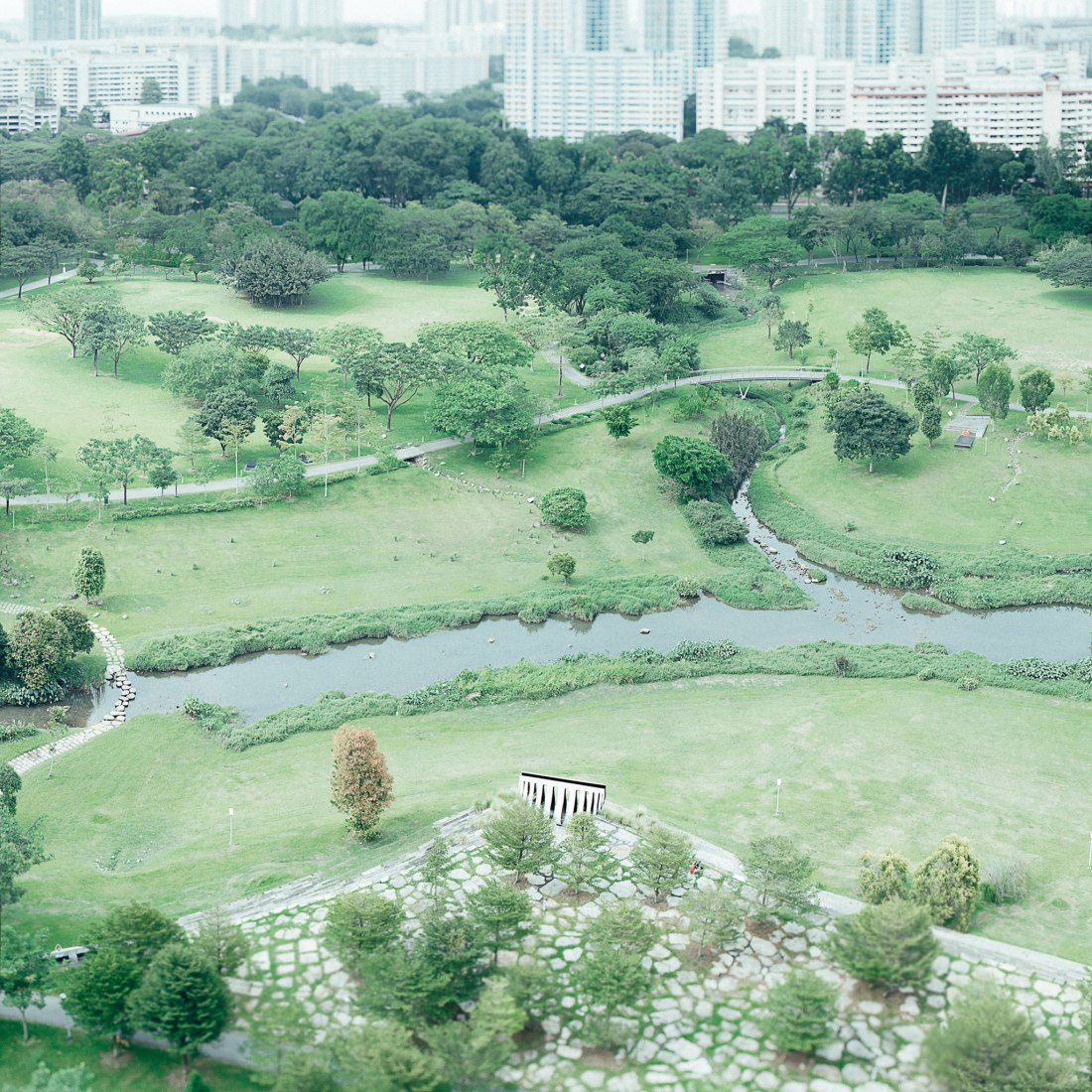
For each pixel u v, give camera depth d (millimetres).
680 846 139250
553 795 156125
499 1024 114938
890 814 160625
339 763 151750
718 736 181750
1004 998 117375
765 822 158000
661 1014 124625
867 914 127500
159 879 146500
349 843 153000
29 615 193125
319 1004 124938
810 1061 119000
